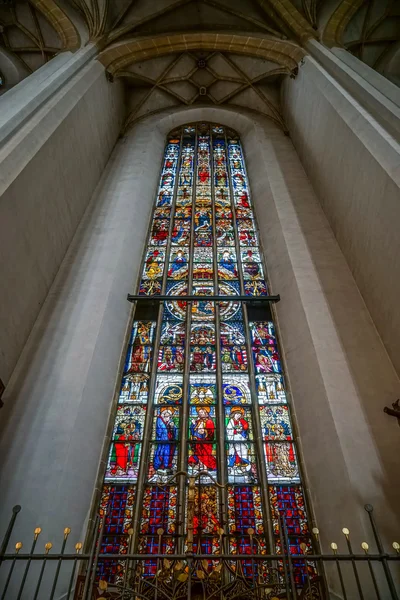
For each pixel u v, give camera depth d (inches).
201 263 400.2
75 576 201.5
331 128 378.3
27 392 257.1
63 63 418.0
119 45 493.0
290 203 417.1
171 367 312.5
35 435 237.0
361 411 248.5
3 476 218.4
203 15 515.5
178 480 251.3
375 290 293.6
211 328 339.3
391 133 298.0
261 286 376.8
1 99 328.2
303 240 373.4
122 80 545.0
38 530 160.7
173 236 430.3
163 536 228.7
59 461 227.5
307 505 240.4
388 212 272.2
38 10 486.0
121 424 279.1
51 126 328.5
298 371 292.0
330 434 243.1
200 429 276.8
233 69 557.6
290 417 281.7
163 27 517.7
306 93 454.6
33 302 296.8
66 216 360.5
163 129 568.7
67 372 269.7
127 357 319.6
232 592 169.2
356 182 323.3
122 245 370.6
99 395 274.1
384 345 282.2
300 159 478.0
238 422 280.7
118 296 337.4
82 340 289.9
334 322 301.3
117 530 231.1
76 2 485.7
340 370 270.7
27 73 547.8
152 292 372.5
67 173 361.7
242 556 159.2
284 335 322.3
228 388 299.7
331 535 214.5
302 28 481.4
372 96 335.9
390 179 269.0
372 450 230.1
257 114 576.7
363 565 193.6
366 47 510.9
